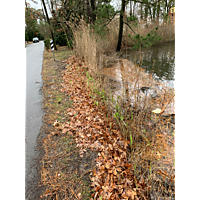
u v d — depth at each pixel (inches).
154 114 142.1
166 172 80.8
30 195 81.2
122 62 328.5
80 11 538.6
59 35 688.4
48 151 109.4
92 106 157.5
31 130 132.8
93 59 230.5
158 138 111.2
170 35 524.7
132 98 164.6
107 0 492.1
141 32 466.9
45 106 169.2
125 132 115.0
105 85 187.3
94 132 122.7
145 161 93.4
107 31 447.8
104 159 96.7
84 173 91.6
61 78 249.3
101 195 77.8
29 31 1499.8
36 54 516.1
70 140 118.1
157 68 273.4
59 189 83.8
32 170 95.3
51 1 532.4
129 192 75.7
